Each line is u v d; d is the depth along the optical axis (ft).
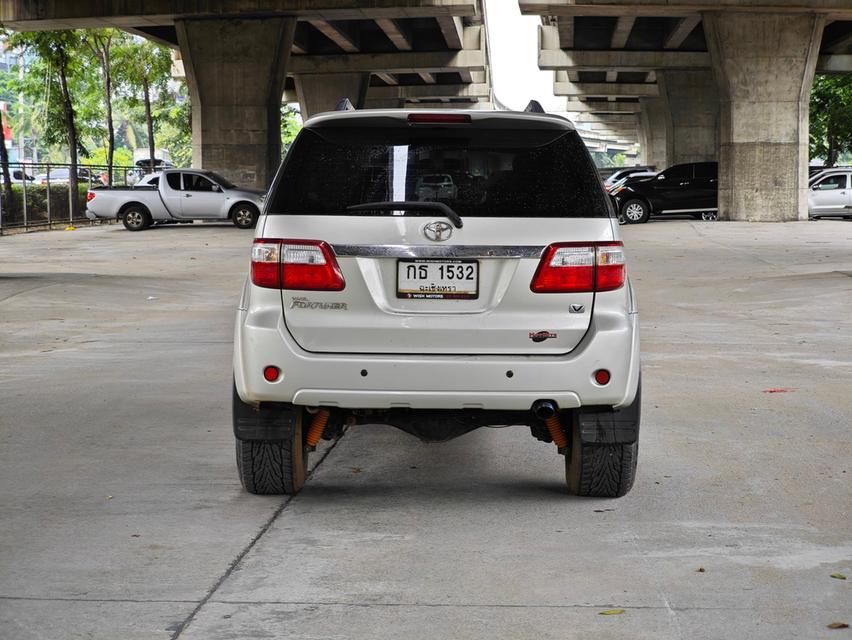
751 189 125.70
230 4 137.39
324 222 17.26
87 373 33.17
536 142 17.51
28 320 46.93
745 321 46.32
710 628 13.26
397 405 17.24
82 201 162.50
